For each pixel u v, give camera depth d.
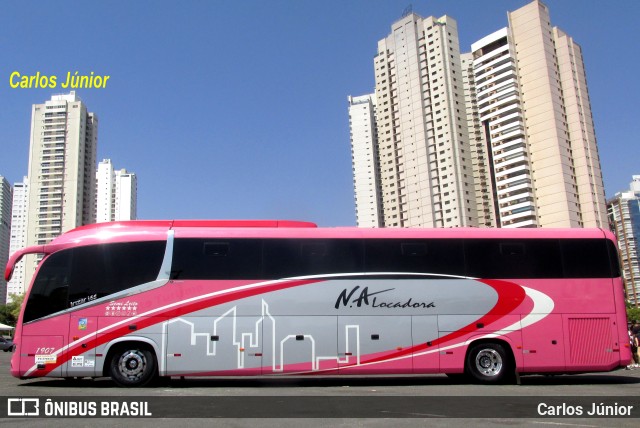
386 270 13.09
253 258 12.93
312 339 12.61
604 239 13.70
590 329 13.16
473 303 13.06
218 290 12.70
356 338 12.69
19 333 12.49
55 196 95.50
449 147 89.81
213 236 13.02
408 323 12.86
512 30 88.25
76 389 12.05
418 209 91.81
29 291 12.71
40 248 12.97
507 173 85.25
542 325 13.09
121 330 12.44
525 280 13.27
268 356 12.48
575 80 84.56
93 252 12.88
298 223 13.55
